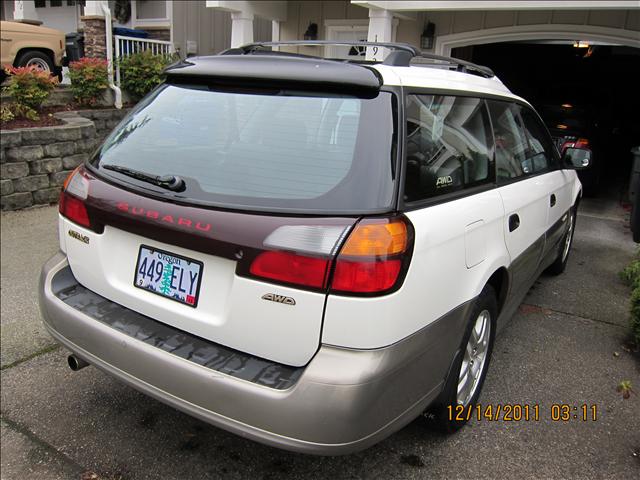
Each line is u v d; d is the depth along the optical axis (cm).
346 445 199
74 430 290
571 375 350
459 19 938
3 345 371
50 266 281
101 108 992
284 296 201
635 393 332
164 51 1218
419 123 238
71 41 1162
